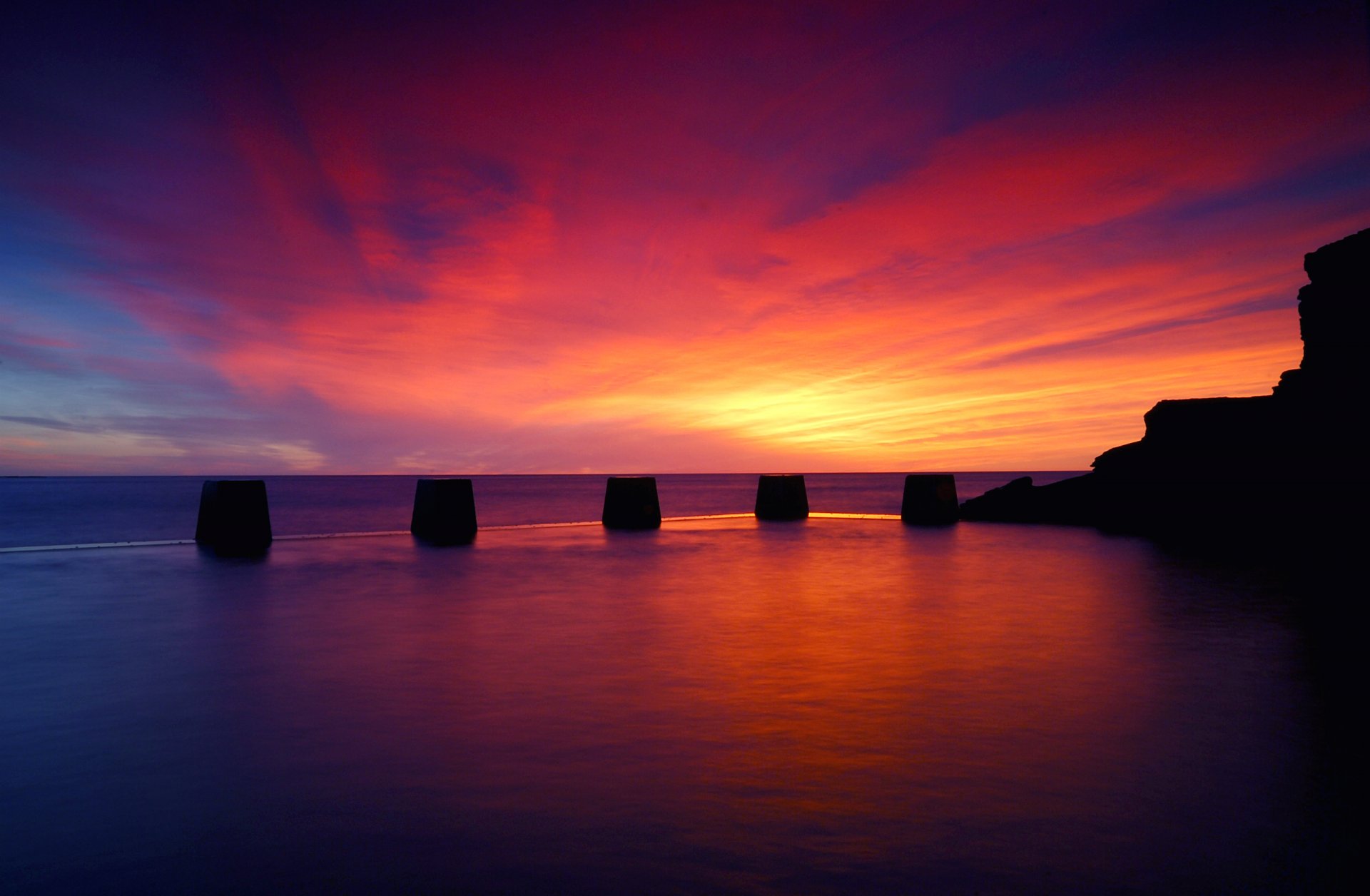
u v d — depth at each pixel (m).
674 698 4.55
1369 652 5.64
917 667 5.27
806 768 3.48
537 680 4.96
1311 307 14.06
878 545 13.40
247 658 5.55
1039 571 10.08
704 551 12.58
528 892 2.48
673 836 2.85
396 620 6.96
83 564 10.82
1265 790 3.25
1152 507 16.06
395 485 178.12
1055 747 3.75
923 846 2.78
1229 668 5.23
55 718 4.21
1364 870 2.62
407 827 2.93
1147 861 2.67
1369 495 12.49
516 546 13.36
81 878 2.59
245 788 3.29
